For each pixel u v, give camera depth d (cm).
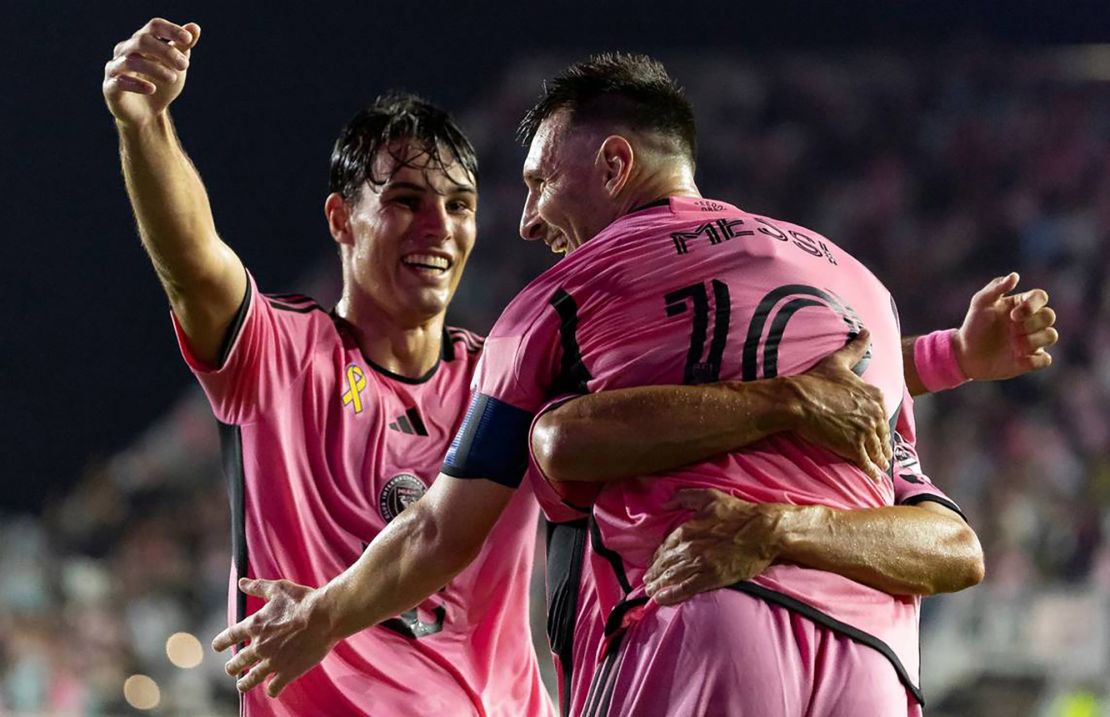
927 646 3241
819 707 831
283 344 1135
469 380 1238
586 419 865
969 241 5375
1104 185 5441
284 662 960
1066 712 3056
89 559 4291
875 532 866
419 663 1129
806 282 913
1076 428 4219
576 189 996
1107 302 4841
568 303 917
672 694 826
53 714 3334
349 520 1134
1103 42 6294
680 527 847
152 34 967
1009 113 5903
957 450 4181
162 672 3559
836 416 862
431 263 1187
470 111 6259
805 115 6112
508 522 1157
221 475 4500
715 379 873
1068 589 3325
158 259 1041
